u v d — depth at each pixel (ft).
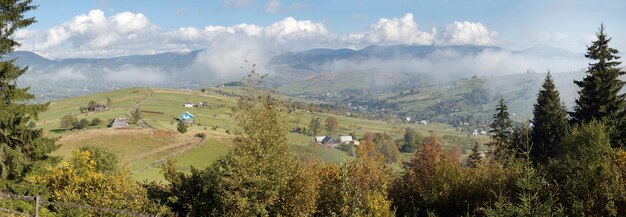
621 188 46.52
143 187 87.04
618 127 133.59
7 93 91.91
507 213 43.42
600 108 138.10
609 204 45.37
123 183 81.51
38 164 96.68
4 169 92.63
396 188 71.56
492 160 81.41
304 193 71.87
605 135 74.38
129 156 295.28
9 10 91.40
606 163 49.24
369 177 70.23
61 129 472.44
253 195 69.92
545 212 41.57
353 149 452.35
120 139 344.28
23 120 95.76
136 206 76.28
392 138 632.79
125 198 77.41
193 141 352.08
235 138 73.10
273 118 72.02
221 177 71.97
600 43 142.61
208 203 80.48
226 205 72.13
